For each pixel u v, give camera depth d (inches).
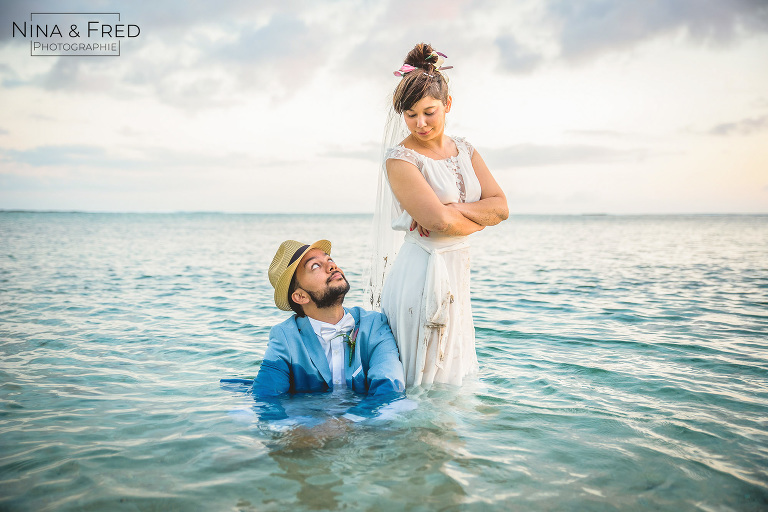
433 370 133.7
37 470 90.6
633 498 80.9
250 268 561.0
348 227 2790.4
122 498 80.8
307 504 78.7
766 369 160.1
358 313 138.2
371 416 112.1
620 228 2600.9
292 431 105.5
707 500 80.4
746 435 106.8
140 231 1856.5
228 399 130.2
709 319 252.1
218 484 85.0
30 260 632.4
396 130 145.0
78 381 148.3
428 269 129.0
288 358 130.6
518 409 121.7
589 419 115.6
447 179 128.1
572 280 440.8
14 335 213.5
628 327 233.1
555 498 80.7
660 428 110.4
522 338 209.6
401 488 83.6
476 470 89.8
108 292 355.9
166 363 170.1
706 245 1055.0
